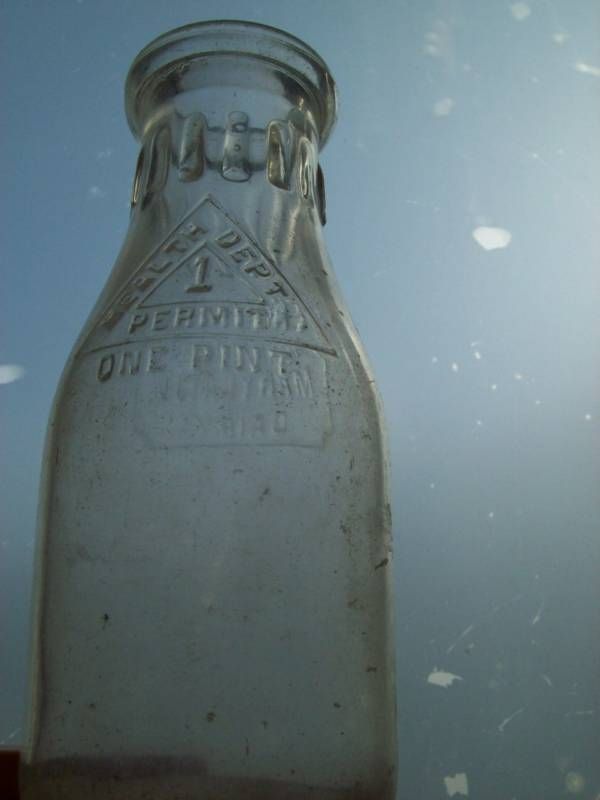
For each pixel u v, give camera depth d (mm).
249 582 171
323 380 189
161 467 177
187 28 207
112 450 180
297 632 169
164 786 155
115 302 198
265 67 207
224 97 204
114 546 173
